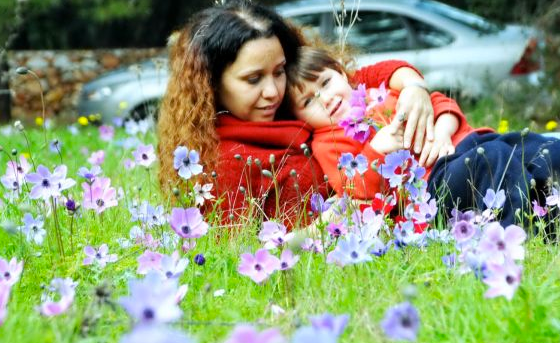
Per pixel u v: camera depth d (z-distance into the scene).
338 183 3.31
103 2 13.75
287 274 2.45
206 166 3.46
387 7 8.21
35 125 10.55
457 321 2.02
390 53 7.99
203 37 3.43
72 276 2.57
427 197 2.80
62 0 13.93
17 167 3.28
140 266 2.29
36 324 2.04
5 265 2.25
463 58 7.79
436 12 8.16
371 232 2.62
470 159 3.04
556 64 7.47
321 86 3.53
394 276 2.36
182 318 2.09
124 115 8.38
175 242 2.80
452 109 3.44
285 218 3.25
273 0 12.41
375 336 1.89
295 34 3.68
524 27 7.87
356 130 3.18
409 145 3.26
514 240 2.17
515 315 2.00
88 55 12.82
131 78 8.51
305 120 3.58
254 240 2.96
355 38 8.24
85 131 8.05
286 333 1.96
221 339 2.00
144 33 15.41
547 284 2.20
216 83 3.50
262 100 3.43
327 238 2.74
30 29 14.38
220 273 2.62
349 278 2.36
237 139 3.48
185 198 3.04
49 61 12.50
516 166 2.97
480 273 2.16
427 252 2.55
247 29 3.38
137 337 1.31
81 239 2.92
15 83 12.20
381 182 2.90
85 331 1.93
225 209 3.40
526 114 7.38
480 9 8.29
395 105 3.64
